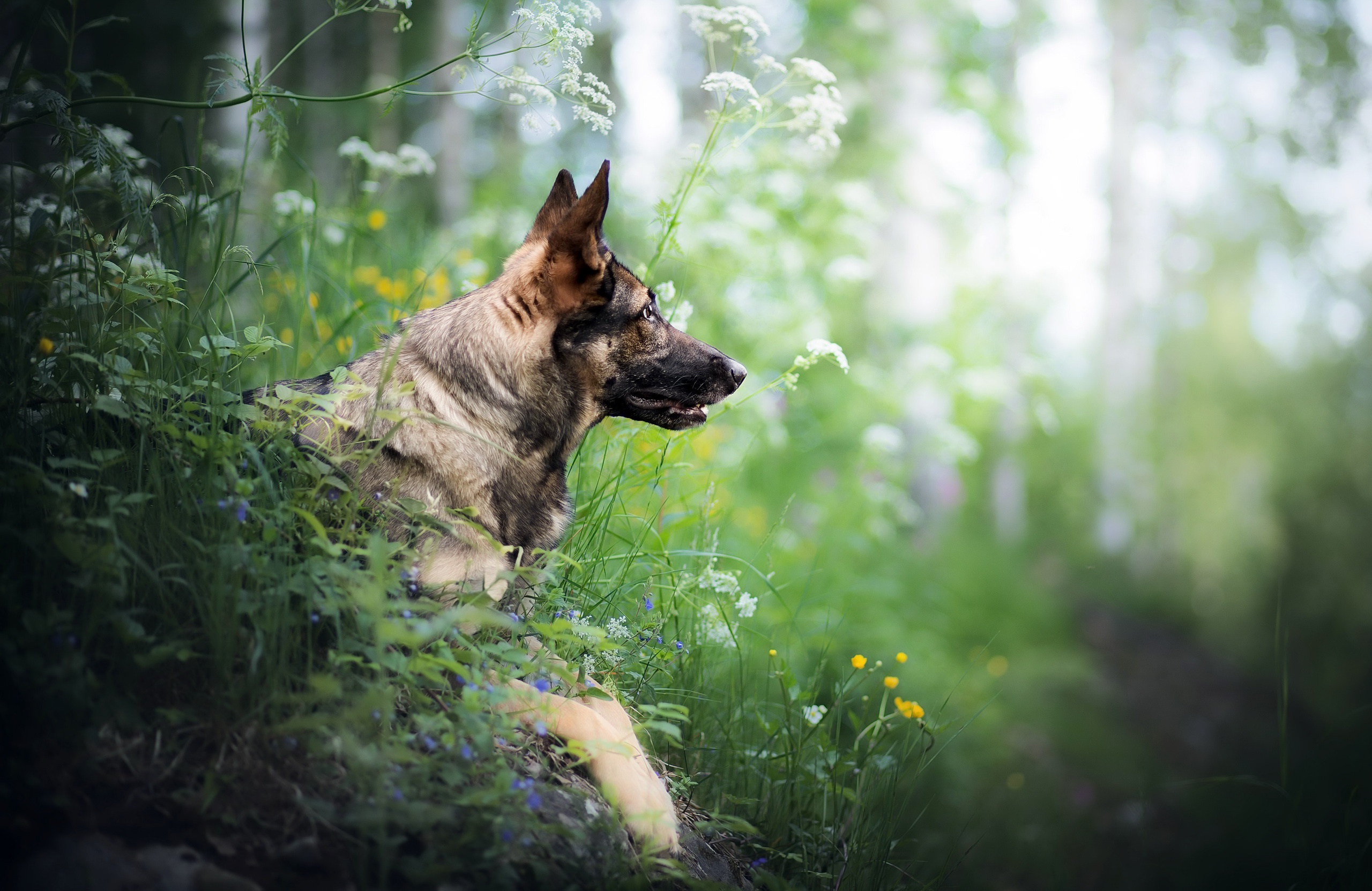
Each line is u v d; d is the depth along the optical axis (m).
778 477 7.62
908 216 11.21
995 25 14.73
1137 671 11.78
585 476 3.70
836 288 7.74
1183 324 22.61
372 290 5.11
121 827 1.82
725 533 5.16
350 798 2.02
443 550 2.61
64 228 2.77
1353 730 5.56
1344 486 15.77
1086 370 26.69
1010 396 8.68
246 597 2.10
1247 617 15.79
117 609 2.10
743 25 3.86
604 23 17.47
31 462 2.34
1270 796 6.95
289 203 4.49
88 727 1.92
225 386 2.69
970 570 11.81
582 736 2.43
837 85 10.88
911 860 3.53
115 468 2.40
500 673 2.35
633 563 3.54
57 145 2.80
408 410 2.72
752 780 3.30
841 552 7.44
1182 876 5.92
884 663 6.46
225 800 1.93
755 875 2.64
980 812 5.89
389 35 15.45
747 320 6.64
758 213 6.66
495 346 2.89
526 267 3.00
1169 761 8.79
